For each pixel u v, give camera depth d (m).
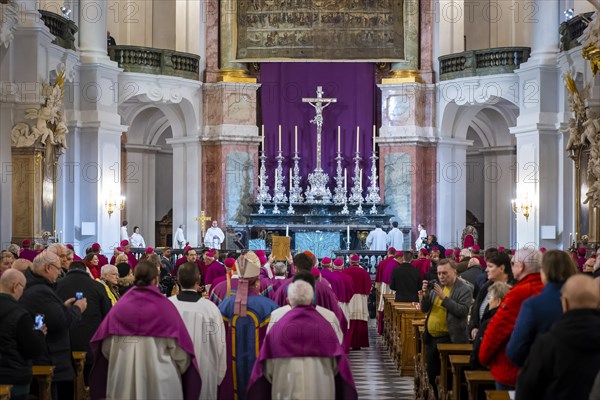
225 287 9.56
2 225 19.89
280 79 30.28
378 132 30.52
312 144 30.39
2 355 6.96
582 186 20.56
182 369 7.49
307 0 29.67
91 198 25.42
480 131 32.59
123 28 31.83
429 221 29.77
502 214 32.22
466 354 8.98
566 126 24.23
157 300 7.42
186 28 29.94
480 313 8.66
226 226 29.45
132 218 32.09
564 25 23.27
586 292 5.11
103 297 9.23
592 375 5.04
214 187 29.77
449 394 8.69
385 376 13.73
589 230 19.48
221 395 8.75
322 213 29.58
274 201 29.64
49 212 21.48
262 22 29.70
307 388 7.05
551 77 24.84
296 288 7.21
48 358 7.92
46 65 21.39
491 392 6.60
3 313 6.96
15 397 6.99
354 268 16.98
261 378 7.25
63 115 22.69
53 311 7.82
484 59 27.62
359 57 29.70
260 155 30.72
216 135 29.58
